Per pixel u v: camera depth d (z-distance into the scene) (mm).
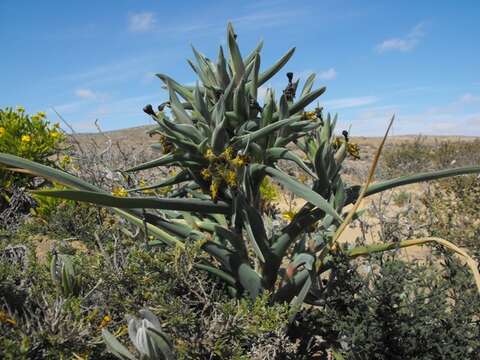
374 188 2543
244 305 2229
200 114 2453
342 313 2559
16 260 2939
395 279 2312
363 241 3418
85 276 2521
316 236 2650
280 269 2625
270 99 2484
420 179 2459
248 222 2391
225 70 2531
